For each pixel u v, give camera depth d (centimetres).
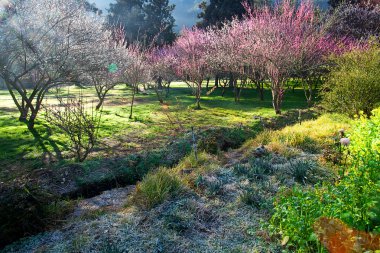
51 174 717
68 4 1336
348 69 1218
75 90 3141
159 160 834
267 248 376
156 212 487
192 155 800
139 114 1653
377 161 399
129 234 428
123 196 625
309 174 586
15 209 468
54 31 1204
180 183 579
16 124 1312
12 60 1164
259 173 610
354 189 355
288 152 723
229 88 3173
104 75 1655
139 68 1789
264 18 1911
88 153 903
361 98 1079
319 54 1889
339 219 318
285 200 397
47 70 1173
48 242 438
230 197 530
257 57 1759
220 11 3488
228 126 1249
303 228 333
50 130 1203
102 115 1594
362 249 272
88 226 464
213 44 2347
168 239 412
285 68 1595
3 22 1098
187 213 473
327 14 2372
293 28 1803
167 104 2067
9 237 455
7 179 714
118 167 770
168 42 4116
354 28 2372
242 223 443
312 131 930
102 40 1625
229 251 380
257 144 862
